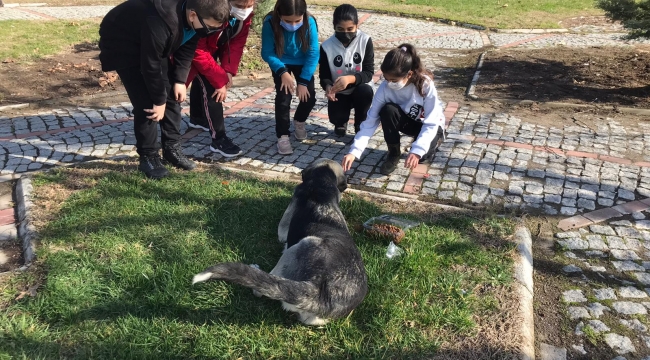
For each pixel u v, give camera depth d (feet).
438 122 14.60
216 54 16.84
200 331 9.06
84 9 48.67
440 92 24.26
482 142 18.19
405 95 14.84
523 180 15.46
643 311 10.35
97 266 10.72
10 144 17.76
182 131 19.17
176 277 10.33
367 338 9.12
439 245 11.86
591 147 17.85
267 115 21.16
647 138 18.66
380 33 39.73
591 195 14.62
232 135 18.92
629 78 25.48
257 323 9.39
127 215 12.73
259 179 15.11
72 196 13.61
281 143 17.15
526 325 9.55
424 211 13.56
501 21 44.04
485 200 14.34
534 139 18.52
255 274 7.95
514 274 10.94
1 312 9.51
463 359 8.68
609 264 11.79
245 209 13.20
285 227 11.54
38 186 14.23
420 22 44.60
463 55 32.19
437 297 10.16
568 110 21.70
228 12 12.80
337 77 17.30
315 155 17.28
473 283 10.62
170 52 13.28
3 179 15.17
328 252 9.32
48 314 9.41
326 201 10.91
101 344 8.76
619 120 20.56
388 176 15.78
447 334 9.21
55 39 34.40
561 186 15.10
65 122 20.11
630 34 25.14
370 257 11.14
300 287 8.34
